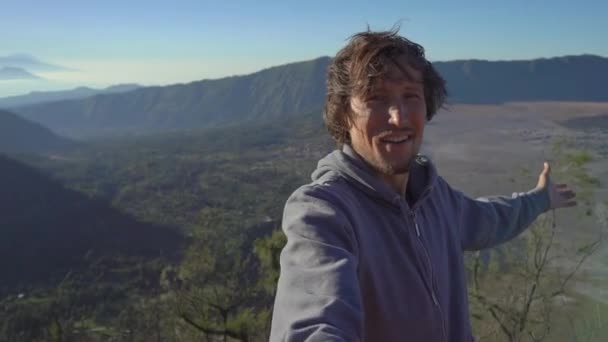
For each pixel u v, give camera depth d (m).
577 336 3.54
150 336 17.38
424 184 1.39
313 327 0.92
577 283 5.03
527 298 5.77
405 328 1.23
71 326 37.28
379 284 1.20
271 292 6.89
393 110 1.23
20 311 48.22
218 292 7.40
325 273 1.01
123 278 58.53
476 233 1.64
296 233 1.11
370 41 1.27
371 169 1.28
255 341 7.27
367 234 1.20
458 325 1.40
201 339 7.73
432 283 1.28
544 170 1.98
